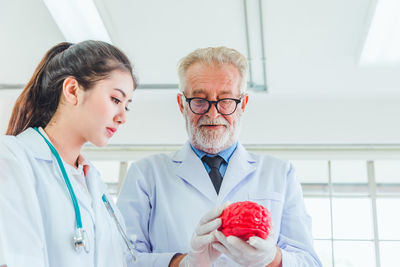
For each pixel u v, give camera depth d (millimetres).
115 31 4336
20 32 4414
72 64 1225
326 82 5000
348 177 5918
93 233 1212
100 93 1208
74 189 1202
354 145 5316
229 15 4188
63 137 1228
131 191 1790
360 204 5824
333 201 5879
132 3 4109
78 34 4109
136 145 5473
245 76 1809
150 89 5113
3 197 1002
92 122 1205
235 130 1768
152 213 1761
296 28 4316
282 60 4688
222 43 4480
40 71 1260
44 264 1034
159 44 4516
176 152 1923
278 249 1530
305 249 1668
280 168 1857
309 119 5281
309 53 4598
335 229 5812
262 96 5262
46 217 1107
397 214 5766
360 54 4508
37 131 1219
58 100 1229
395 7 3914
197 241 1320
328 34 4383
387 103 5258
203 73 1735
